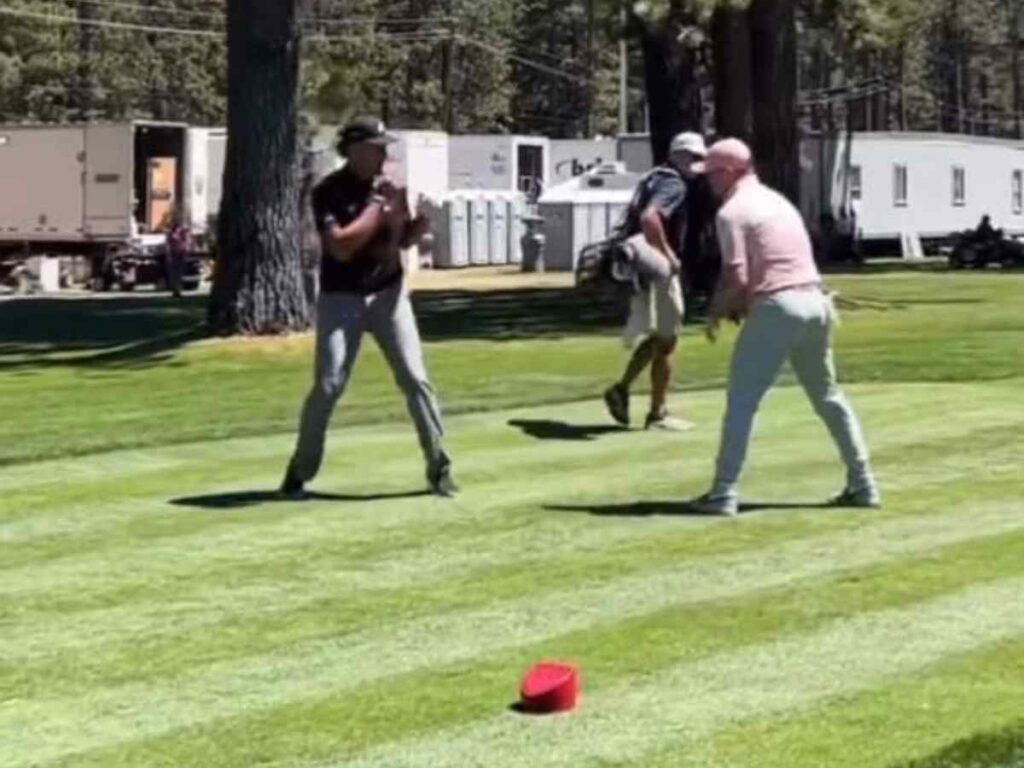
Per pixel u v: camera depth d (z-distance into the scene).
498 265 55.91
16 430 14.16
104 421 14.81
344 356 10.55
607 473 11.53
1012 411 14.25
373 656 7.41
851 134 56.53
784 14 34.22
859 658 7.28
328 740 6.40
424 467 11.66
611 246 13.43
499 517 10.16
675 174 13.15
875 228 57.03
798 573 8.73
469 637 7.66
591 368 18.88
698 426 13.55
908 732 6.37
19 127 49.62
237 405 16.05
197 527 9.98
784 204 9.99
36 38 68.81
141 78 72.06
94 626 7.93
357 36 72.69
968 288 36.09
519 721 6.57
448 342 23.61
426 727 6.52
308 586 8.60
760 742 6.29
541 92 92.75
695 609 8.05
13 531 9.95
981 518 10.06
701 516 10.11
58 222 49.22
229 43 22.12
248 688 7.01
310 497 10.80
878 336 22.22
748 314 10.01
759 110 34.06
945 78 99.75
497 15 86.56
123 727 6.58
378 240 10.45
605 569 8.86
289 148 22.03
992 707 6.63
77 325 31.34
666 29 30.70
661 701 6.77
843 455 10.38
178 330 28.88
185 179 48.72
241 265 21.94
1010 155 63.00
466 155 58.59
